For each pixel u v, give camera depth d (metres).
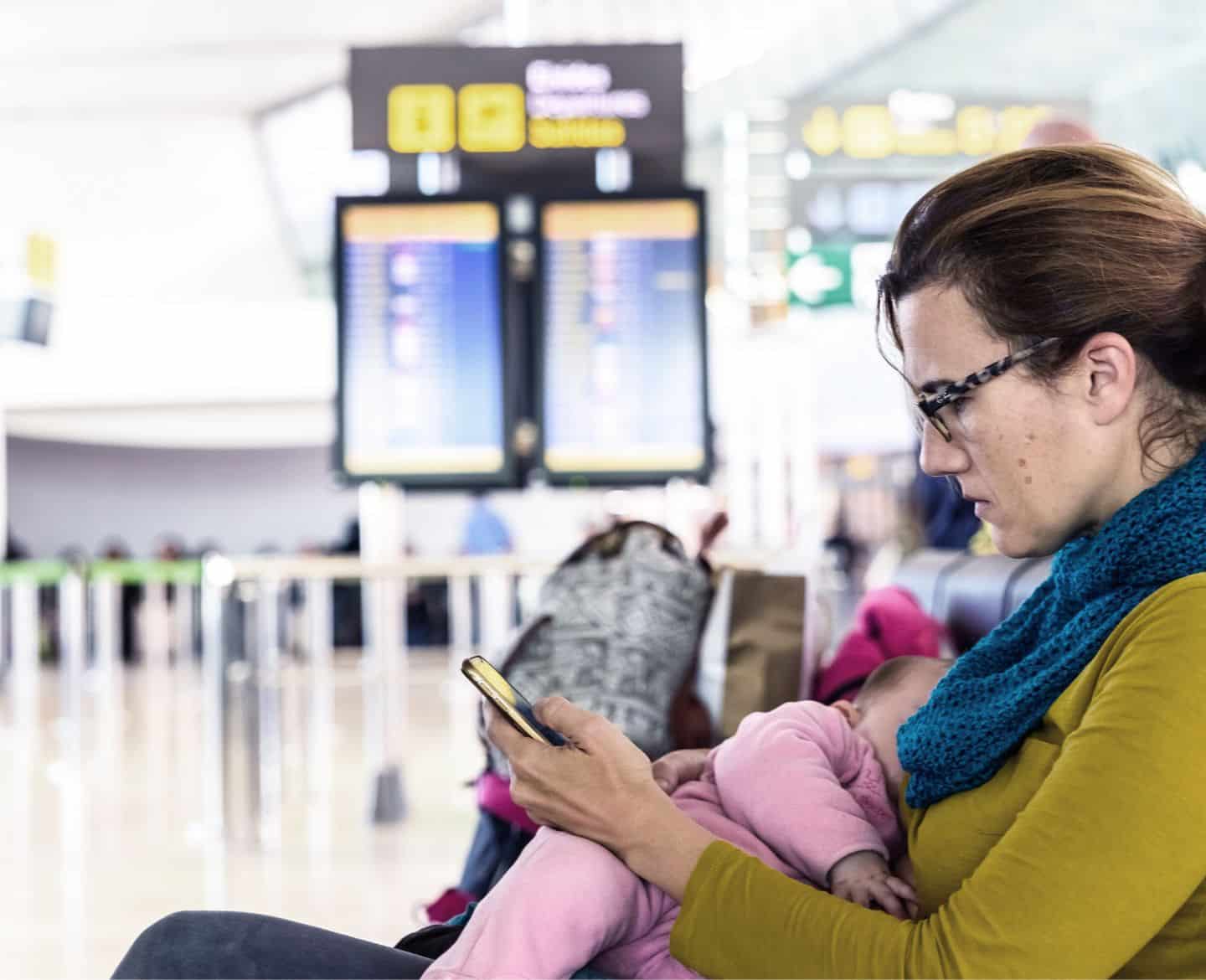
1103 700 0.88
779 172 6.30
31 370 11.29
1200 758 0.83
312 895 3.52
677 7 9.09
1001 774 0.99
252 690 4.35
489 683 1.10
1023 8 9.12
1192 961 0.88
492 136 4.24
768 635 2.23
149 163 11.93
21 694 8.20
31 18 9.02
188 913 1.02
